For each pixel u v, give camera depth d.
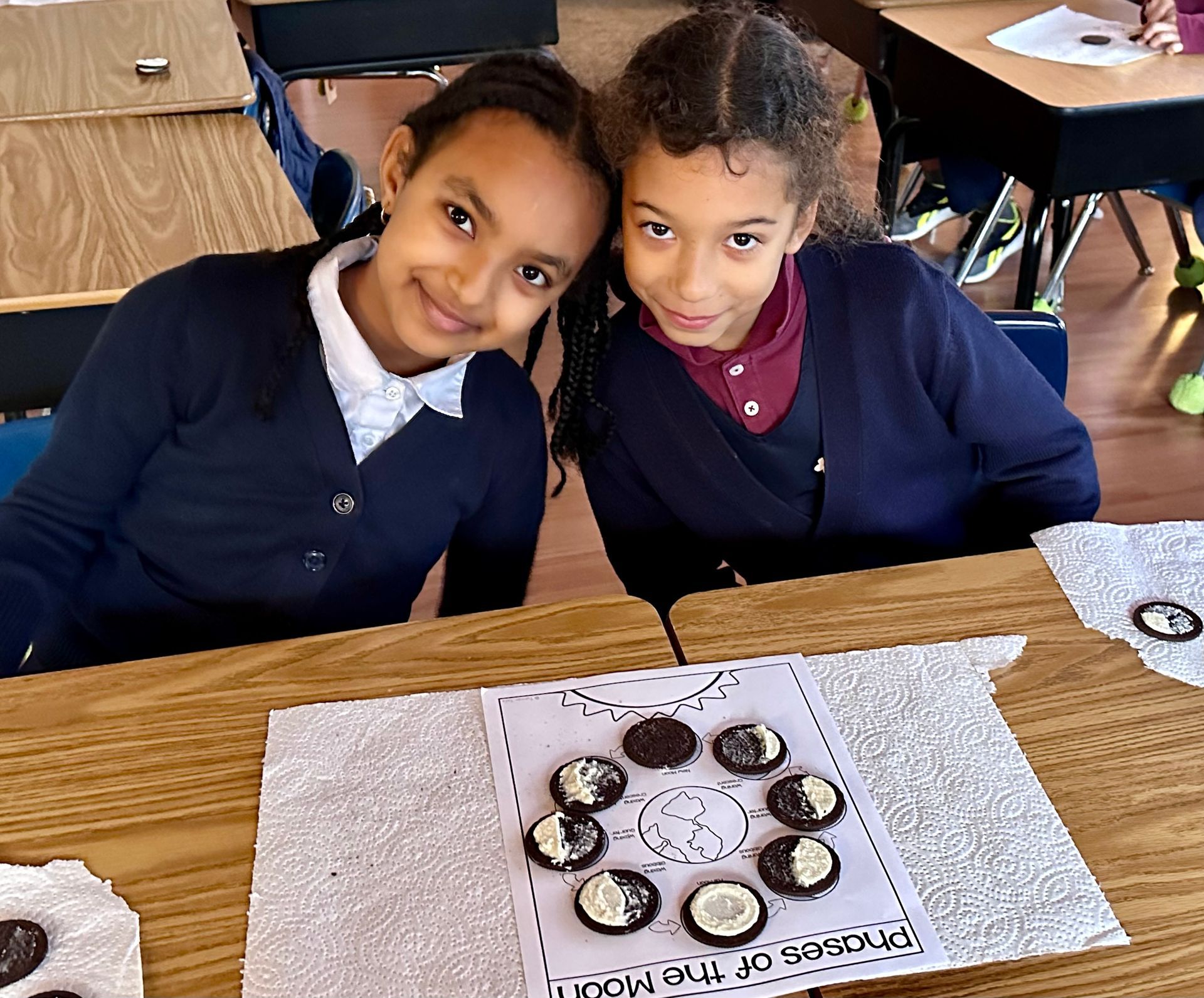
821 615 0.91
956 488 1.27
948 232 3.47
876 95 2.79
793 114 0.88
